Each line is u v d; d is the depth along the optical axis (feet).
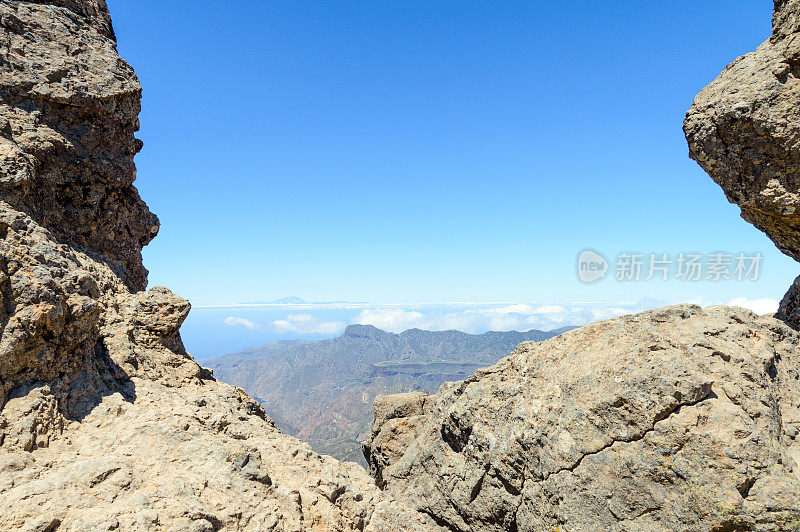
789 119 49.78
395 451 93.04
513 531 55.83
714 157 56.44
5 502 28.68
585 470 44.50
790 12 50.75
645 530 39.88
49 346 40.86
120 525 29.25
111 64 77.10
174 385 55.88
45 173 62.95
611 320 56.29
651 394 42.34
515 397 59.36
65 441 37.11
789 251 61.11
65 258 49.03
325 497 45.55
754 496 36.63
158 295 63.36
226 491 36.58
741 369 43.73
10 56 63.93
